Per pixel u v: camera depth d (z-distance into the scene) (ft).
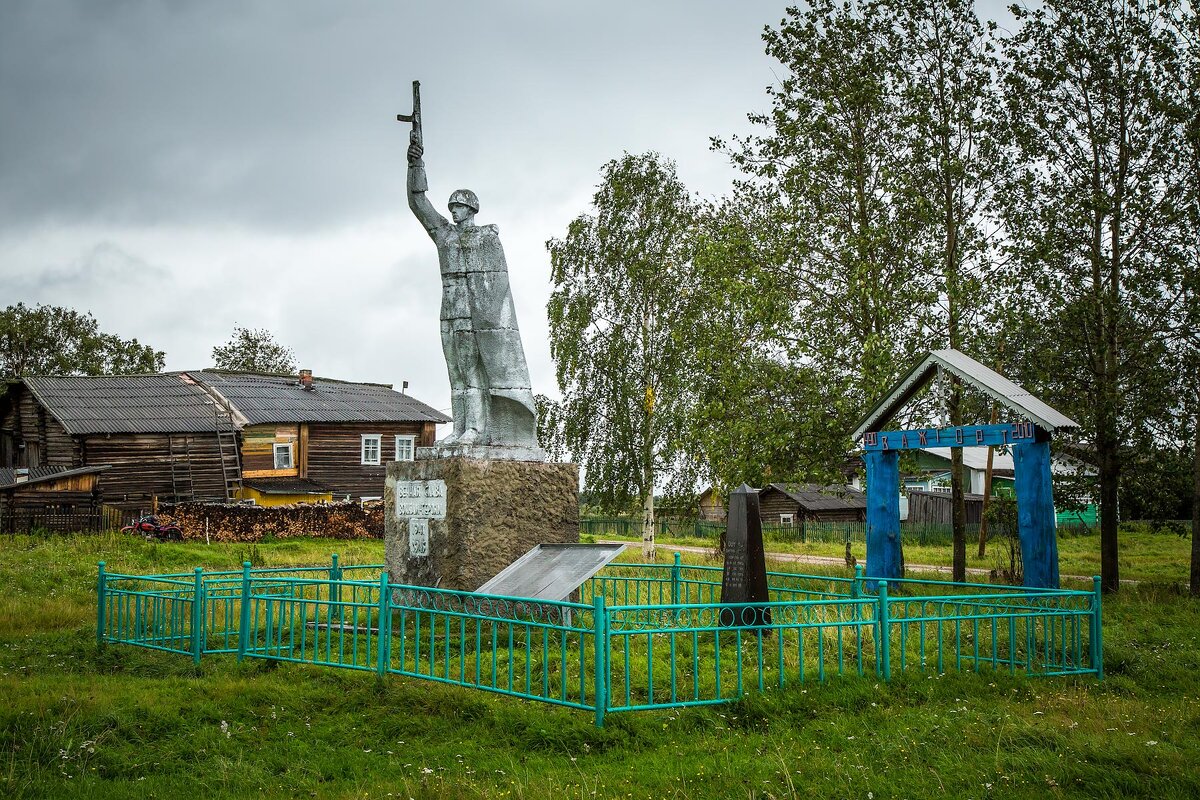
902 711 27.25
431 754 24.63
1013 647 32.37
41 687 31.42
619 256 116.67
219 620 45.27
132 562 81.25
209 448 127.85
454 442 42.04
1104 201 69.26
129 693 30.27
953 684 29.78
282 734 26.73
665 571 64.90
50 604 54.80
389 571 42.55
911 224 75.46
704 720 26.23
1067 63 71.05
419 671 29.71
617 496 116.67
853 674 29.99
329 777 23.65
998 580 72.59
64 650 39.34
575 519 43.27
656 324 115.75
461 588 39.29
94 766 24.36
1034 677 32.07
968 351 72.84
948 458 166.20
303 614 33.55
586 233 117.70
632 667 31.99
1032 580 49.83
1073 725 25.41
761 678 28.07
